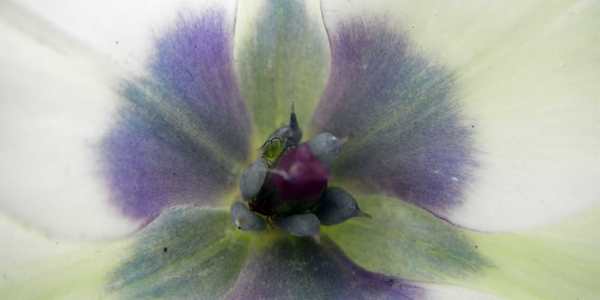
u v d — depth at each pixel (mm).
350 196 69
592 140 66
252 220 68
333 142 67
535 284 68
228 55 73
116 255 68
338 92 75
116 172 66
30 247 65
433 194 71
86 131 66
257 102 76
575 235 70
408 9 71
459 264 70
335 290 69
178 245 69
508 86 69
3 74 64
